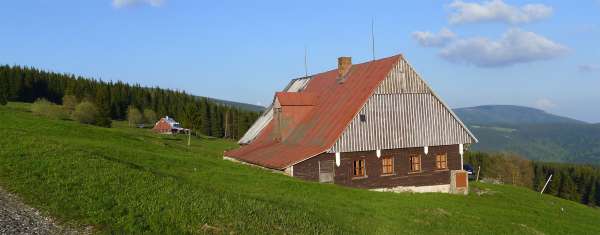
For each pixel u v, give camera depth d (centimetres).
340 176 3775
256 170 3588
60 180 2044
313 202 2608
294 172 3638
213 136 13912
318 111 4356
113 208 1811
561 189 11944
